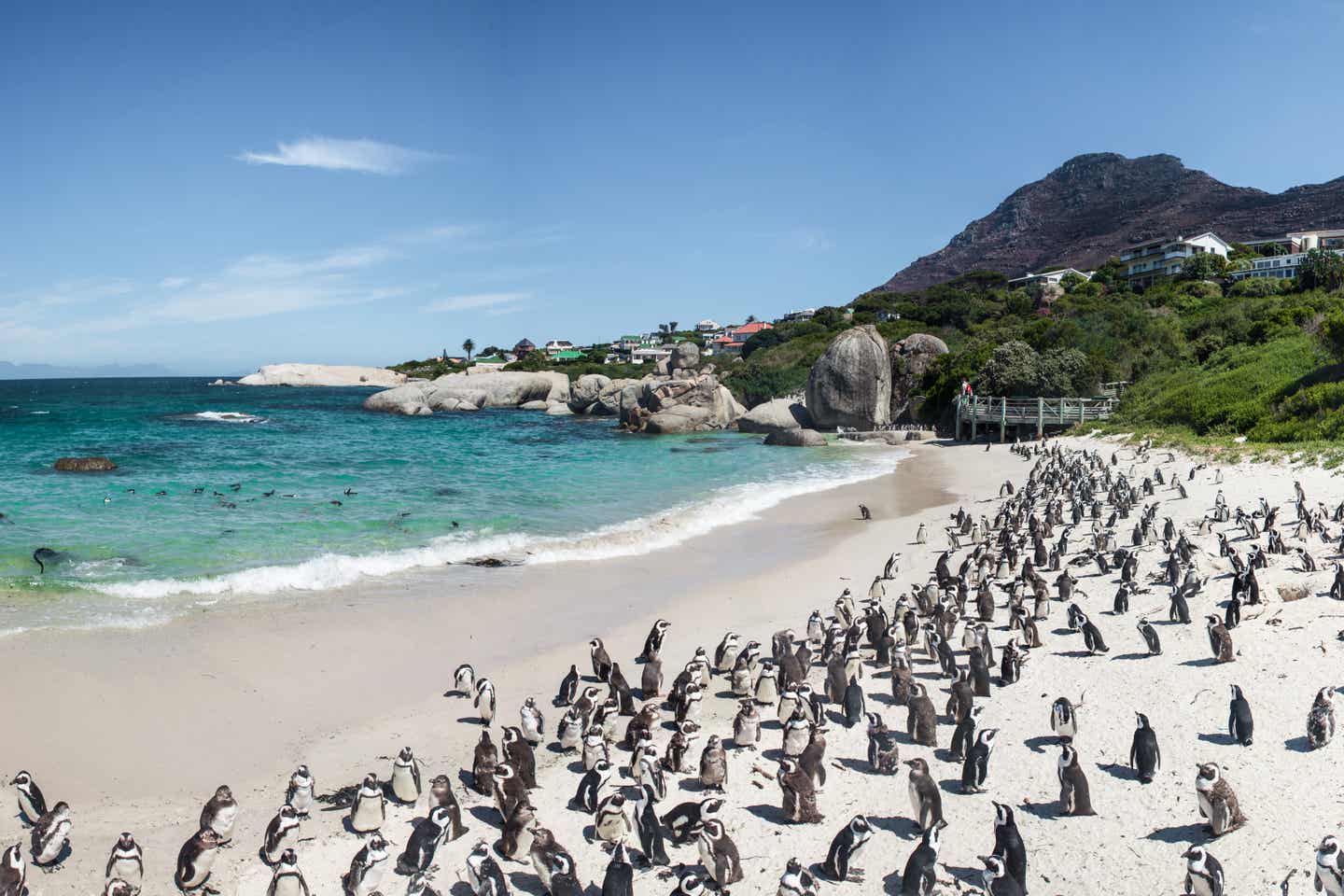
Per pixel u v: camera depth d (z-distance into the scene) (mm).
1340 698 15188
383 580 26656
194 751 15586
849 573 28453
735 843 12453
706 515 38000
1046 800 13117
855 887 11297
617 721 16391
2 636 20484
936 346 93188
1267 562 23719
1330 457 38250
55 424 84562
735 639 19609
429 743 16141
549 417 111375
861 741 15617
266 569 26859
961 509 37250
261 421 96062
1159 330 83125
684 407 88312
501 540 32094
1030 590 23562
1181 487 36000
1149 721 15297
